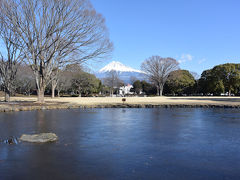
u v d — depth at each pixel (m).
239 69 57.16
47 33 20.86
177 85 64.12
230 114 16.39
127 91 111.56
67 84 54.66
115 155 6.04
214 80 57.84
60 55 22.03
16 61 25.44
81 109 20.06
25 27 20.50
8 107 18.06
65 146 6.93
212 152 6.39
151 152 6.35
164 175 4.71
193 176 4.68
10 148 6.63
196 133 9.11
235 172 4.91
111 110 19.36
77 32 21.42
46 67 22.44
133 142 7.51
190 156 6.01
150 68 60.38
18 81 53.41
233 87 57.12
